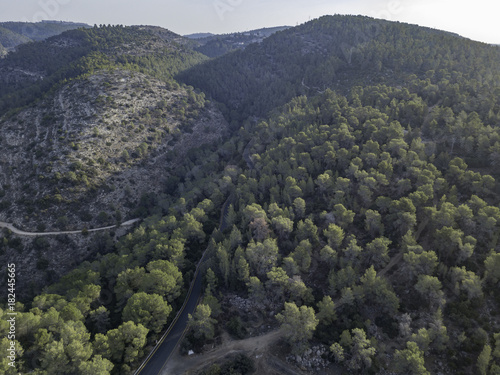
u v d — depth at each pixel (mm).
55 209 176125
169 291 100812
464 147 145750
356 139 165875
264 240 115125
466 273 91812
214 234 131875
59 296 102188
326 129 178375
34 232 167125
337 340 88938
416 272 96500
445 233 99438
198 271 122875
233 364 84562
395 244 114375
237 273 111375
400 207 114500
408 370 77125
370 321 93750
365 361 81188
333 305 92438
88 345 78500
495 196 117438
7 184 190375
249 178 159500
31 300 135500
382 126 165875
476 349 81812
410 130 161750
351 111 187000
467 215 104312
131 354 81562
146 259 122812
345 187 133500
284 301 102688
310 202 143250
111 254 135625
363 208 128000
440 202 119438
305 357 87188
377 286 94250
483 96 182500
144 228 155000
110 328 95250
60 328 82438
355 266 106312
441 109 172500
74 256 163250
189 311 104812
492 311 88312
